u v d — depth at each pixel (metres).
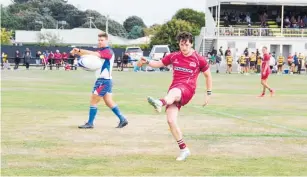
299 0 64.44
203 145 11.12
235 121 15.09
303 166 9.27
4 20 126.88
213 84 33.62
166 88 28.23
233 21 67.12
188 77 9.77
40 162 9.26
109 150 10.41
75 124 13.81
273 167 9.16
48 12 136.38
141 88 28.11
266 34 64.19
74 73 45.00
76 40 102.50
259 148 10.88
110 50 13.06
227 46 63.91
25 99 20.62
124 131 12.81
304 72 55.78
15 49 67.69
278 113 17.39
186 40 9.70
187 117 15.89
